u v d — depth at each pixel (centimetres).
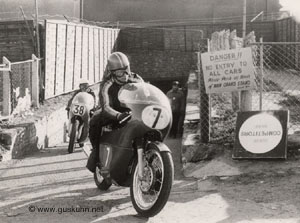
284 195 608
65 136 1483
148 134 568
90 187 729
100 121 628
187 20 3556
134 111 561
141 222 548
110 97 604
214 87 806
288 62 2267
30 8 3488
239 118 772
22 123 1142
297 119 997
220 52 801
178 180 737
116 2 3550
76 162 963
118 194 679
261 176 693
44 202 645
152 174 549
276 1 3466
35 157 1041
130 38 2806
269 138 748
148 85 580
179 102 1477
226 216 549
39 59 1466
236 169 732
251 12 3494
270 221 523
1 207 627
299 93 1350
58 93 1636
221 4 3541
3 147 1002
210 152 792
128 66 602
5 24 1680
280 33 2628
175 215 564
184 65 2777
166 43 2789
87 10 3562
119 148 580
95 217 572
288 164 722
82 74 1925
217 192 648
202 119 835
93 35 2103
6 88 1189
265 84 1609
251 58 793
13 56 1694
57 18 3525
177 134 1465
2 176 833
